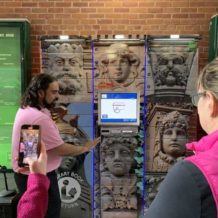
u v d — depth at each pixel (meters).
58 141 2.57
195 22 4.14
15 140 2.39
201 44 4.16
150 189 3.61
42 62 3.54
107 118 3.57
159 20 4.15
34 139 1.29
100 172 3.61
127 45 3.52
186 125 3.57
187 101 3.54
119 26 4.17
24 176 2.40
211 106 0.86
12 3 4.16
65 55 3.54
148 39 3.49
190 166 0.79
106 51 3.54
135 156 3.59
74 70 3.55
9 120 3.91
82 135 3.57
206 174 0.76
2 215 3.17
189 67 3.52
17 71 3.84
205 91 0.87
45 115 2.52
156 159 3.60
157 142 3.58
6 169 3.73
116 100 3.56
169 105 3.55
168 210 0.76
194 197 0.75
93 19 4.16
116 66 3.54
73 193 3.62
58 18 4.17
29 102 2.54
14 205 3.20
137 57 3.53
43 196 1.02
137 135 3.57
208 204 0.75
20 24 3.77
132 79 3.55
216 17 3.71
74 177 3.60
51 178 2.59
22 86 3.83
